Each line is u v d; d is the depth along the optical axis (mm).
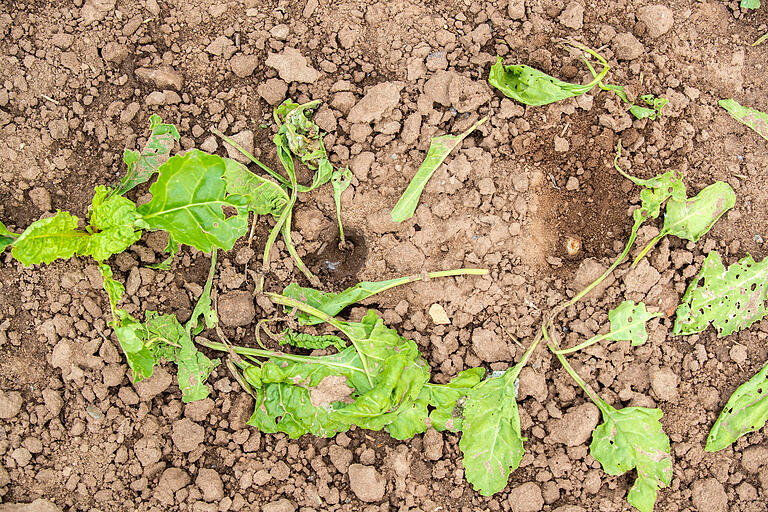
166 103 1449
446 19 1476
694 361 1441
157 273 1434
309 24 1473
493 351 1433
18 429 1413
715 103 1476
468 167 1442
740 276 1442
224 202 1379
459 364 1438
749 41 1491
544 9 1478
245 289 1440
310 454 1424
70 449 1415
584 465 1428
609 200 1450
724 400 1443
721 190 1445
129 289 1426
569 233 1449
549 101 1444
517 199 1446
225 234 1387
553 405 1431
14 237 1414
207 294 1430
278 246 1444
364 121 1447
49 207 1436
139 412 1418
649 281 1437
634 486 1417
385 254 1445
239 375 1424
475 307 1437
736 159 1468
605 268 1440
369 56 1468
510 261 1443
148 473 1417
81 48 1450
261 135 1453
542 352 1437
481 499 1425
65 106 1443
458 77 1448
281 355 1415
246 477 1419
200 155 1361
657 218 1447
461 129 1451
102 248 1382
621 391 1435
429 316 1439
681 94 1465
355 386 1406
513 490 1426
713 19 1488
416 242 1443
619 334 1430
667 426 1438
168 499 1414
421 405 1410
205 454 1426
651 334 1439
